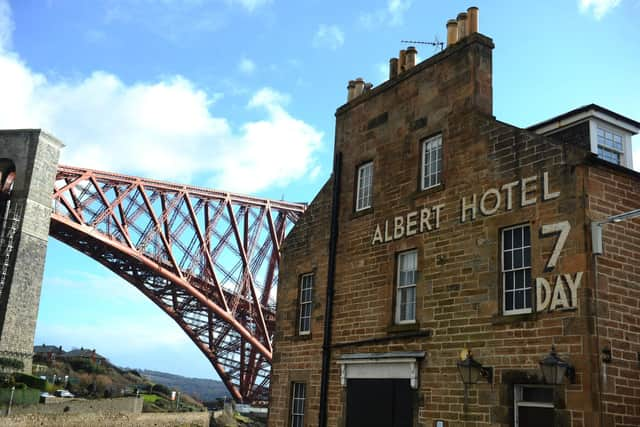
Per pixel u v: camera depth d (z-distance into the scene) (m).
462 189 15.88
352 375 17.97
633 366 12.56
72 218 52.03
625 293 12.95
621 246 13.21
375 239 18.42
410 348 16.23
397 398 16.20
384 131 19.20
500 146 15.10
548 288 13.12
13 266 45.25
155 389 81.19
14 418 41.44
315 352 19.73
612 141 15.85
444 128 16.91
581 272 12.56
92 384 68.25
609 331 12.43
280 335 21.66
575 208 13.02
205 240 61.38
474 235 15.23
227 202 65.00
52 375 66.19
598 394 11.85
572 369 12.20
